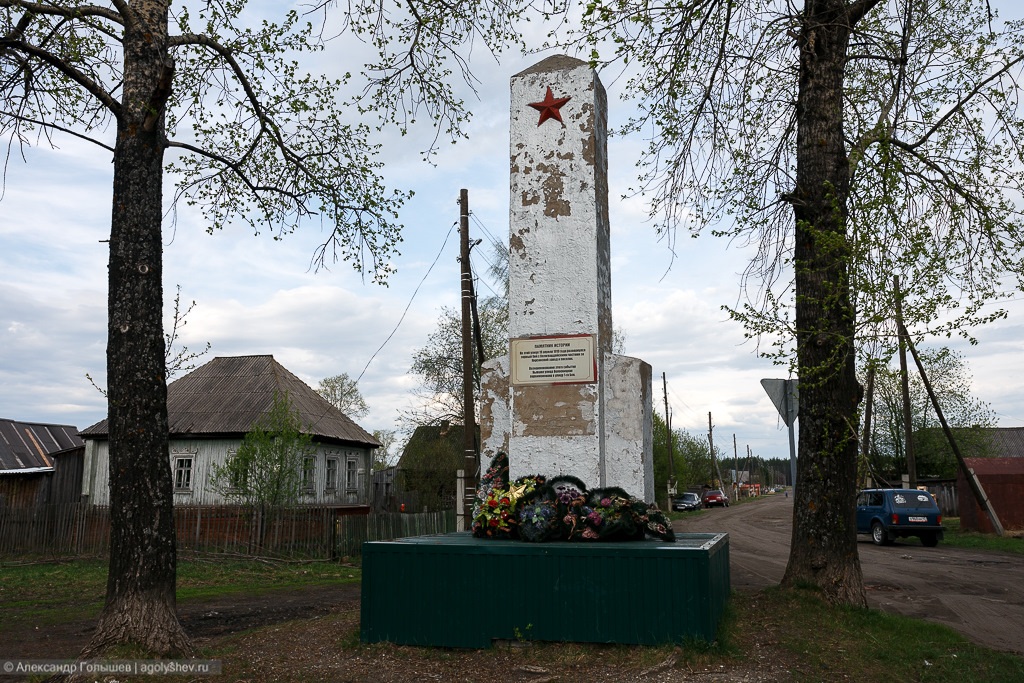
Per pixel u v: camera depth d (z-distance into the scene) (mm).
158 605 5902
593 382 7211
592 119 7664
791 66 8117
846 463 7672
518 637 5832
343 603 10133
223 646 6418
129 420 6039
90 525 17094
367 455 25984
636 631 5629
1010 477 22328
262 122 8641
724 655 5535
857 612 7141
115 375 6098
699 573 5574
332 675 5508
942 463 31250
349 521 16438
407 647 6047
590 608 5734
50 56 6402
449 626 6004
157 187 6555
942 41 8023
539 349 7395
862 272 6492
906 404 23578
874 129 7145
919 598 9906
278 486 16547
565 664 5531
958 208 7414
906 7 7629
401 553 6191
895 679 5418
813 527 7676
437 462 27250
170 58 6234
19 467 30000
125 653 5605
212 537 16531
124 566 5883
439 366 29703
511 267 7629
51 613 9180
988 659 6082
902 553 17031
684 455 63562
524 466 7219
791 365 6801
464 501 15820
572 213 7539
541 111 7812
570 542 6297
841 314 7641
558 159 7672
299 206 9219
